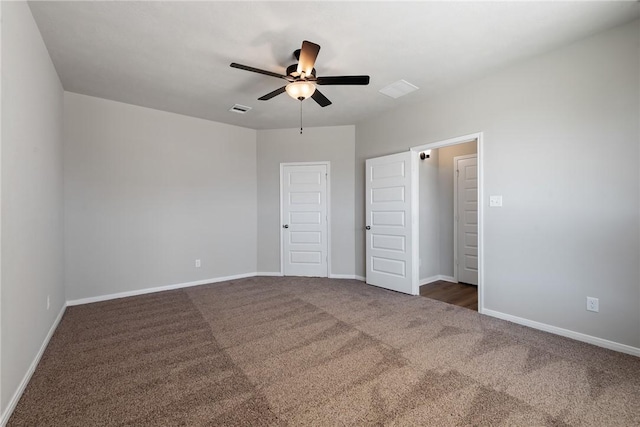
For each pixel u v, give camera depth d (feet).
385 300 12.27
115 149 12.72
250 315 10.52
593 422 5.13
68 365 7.07
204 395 5.91
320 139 16.65
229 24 7.54
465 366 7.00
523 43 8.39
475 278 14.89
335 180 16.49
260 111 14.10
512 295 9.79
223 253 15.88
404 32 7.86
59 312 10.14
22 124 6.41
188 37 8.11
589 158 8.13
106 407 5.54
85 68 9.85
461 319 10.07
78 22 7.45
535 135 9.16
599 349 7.80
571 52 8.42
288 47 8.59
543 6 6.88
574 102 8.37
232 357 7.47
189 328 9.36
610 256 7.81
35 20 7.34
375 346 8.05
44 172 8.30
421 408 5.50
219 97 12.35
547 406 5.55
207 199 15.33
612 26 7.62
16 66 6.08
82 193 11.97
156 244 13.75
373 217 14.65
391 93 11.84
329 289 14.02
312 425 5.08
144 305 11.66
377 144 14.84
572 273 8.47
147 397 5.85
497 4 6.79
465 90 11.03
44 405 5.60
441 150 16.31
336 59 9.27
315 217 16.79
